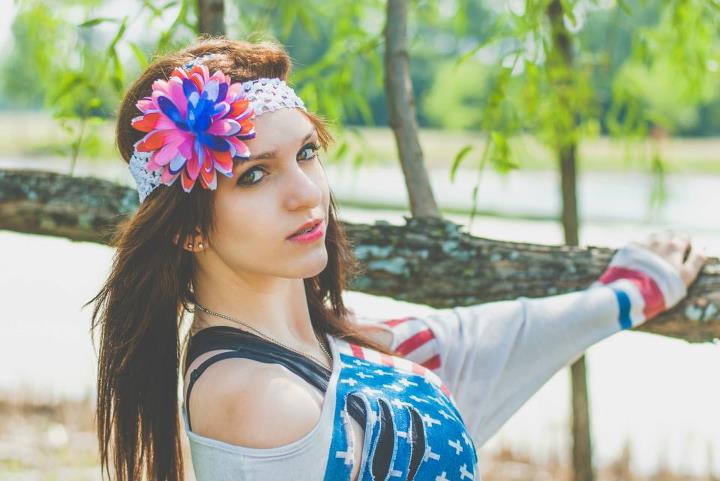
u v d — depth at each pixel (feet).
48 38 11.09
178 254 5.13
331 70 10.21
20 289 25.99
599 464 13.94
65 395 16.63
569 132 10.00
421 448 5.08
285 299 5.42
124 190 8.11
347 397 5.03
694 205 41.78
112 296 5.24
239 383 4.85
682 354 20.12
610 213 39.45
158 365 5.39
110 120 8.32
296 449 4.75
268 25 10.34
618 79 10.76
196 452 4.93
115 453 5.48
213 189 4.87
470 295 7.35
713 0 8.77
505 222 37.11
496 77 8.58
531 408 16.48
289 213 4.90
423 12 11.48
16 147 65.51
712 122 89.71
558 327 6.37
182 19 7.93
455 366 6.24
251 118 4.83
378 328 6.27
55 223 8.11
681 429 15.51
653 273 6.61
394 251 7.47
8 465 13.30
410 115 8.20
